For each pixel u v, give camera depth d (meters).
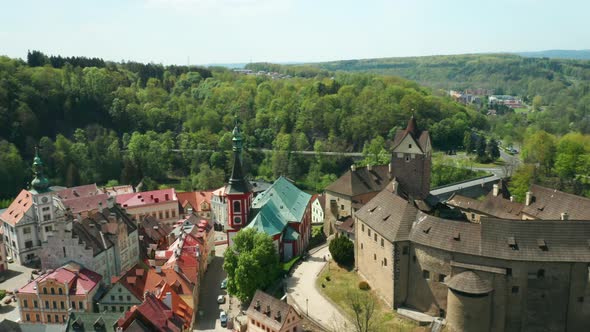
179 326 86.19
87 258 105.00
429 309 85.56
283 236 122.62
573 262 76.12
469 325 77.62
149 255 130.88
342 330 84.31
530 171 182.50
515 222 79.31
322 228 151.25
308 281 105.56
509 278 77.75
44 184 137.50
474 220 129.00
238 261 102.88
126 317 79.12
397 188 120.50
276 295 102.38
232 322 100.38
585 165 191.50
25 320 100.06
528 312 78.56
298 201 138.25
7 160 195.00
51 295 97.94
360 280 102.25
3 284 123.25
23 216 135.25
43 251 106.06
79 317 82.19
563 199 108.50
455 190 165.62
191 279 108.25
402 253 87.31
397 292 88.38
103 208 126.94
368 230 98.62
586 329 78.19
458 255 80.56
